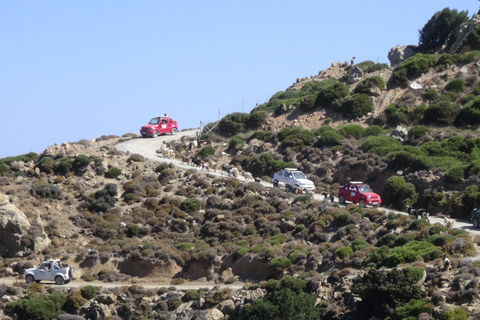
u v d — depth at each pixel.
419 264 46.16
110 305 55.09
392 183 68.31
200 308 52.41
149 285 59.06
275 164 81.19
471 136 74.94
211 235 65.31
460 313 38.62
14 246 64.56
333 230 60.09
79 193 74.31
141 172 79.88
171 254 61.50
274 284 51.03
